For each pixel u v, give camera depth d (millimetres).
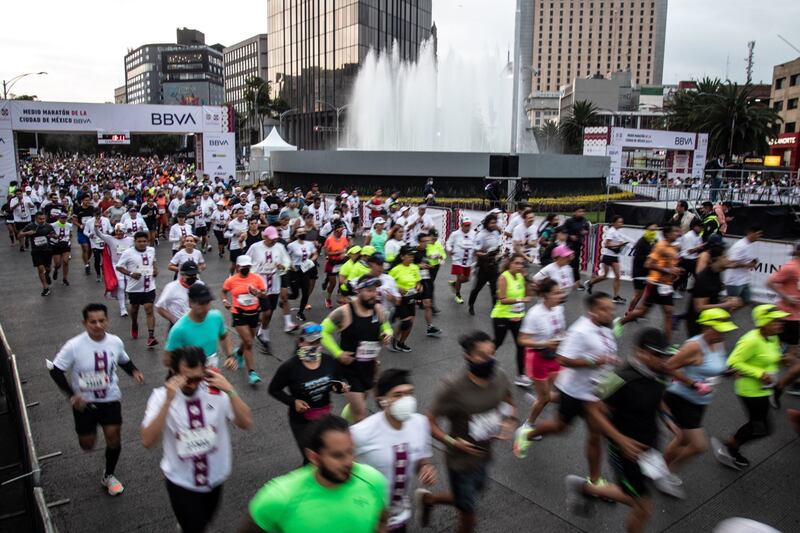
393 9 84875
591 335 4949
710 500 5102
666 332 9258
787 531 4680
